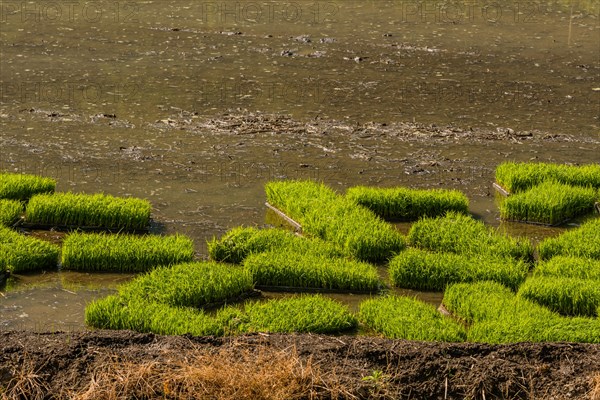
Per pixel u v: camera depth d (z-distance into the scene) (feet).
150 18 100.17
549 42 94.32
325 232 54.90
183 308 45.62
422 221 56.08
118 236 54.54
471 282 49.60
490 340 42.83
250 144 68.13
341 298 48.70
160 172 63.10
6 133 68.39
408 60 87.61
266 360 38.24
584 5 110.01
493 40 94.73
